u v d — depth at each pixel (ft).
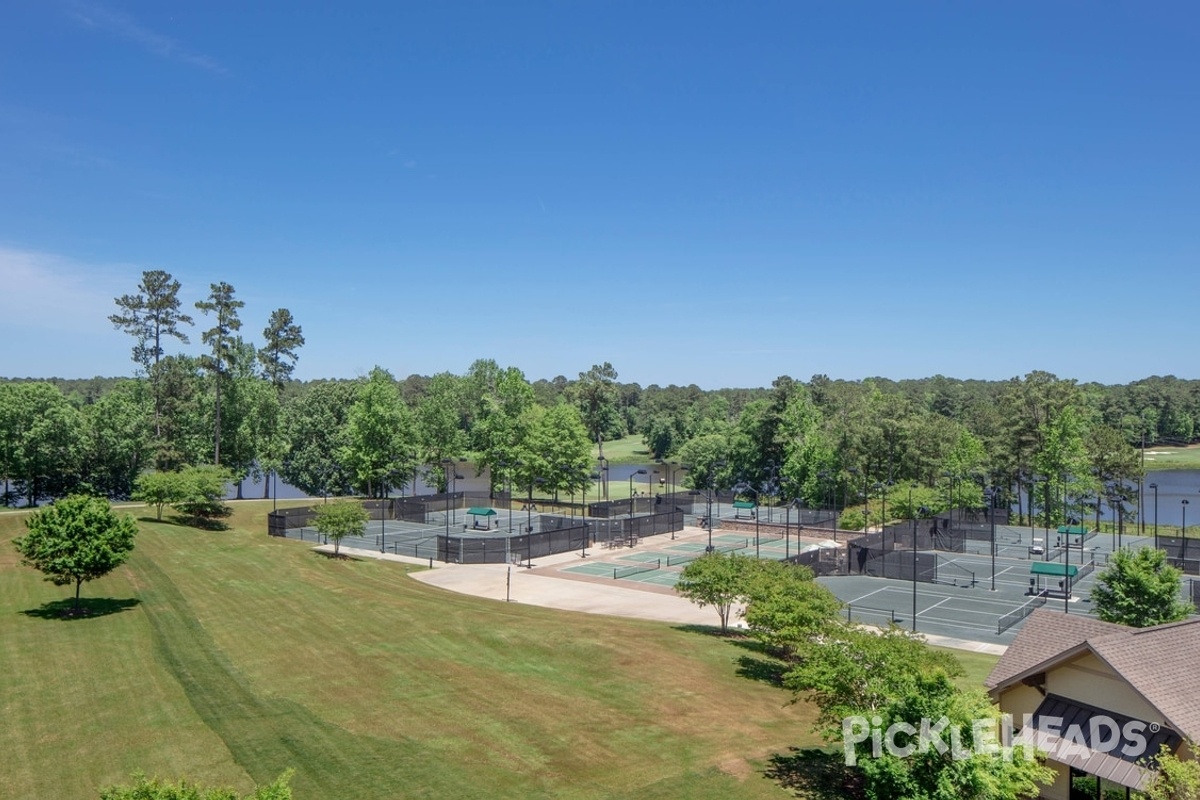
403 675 101.65
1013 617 159.12
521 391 356.79
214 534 216.54
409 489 446.60
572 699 93.40
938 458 338.13
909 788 54.13
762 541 263.90
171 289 295.28
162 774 69.82
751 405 398.62
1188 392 614.75
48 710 85.40
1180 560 206.69
